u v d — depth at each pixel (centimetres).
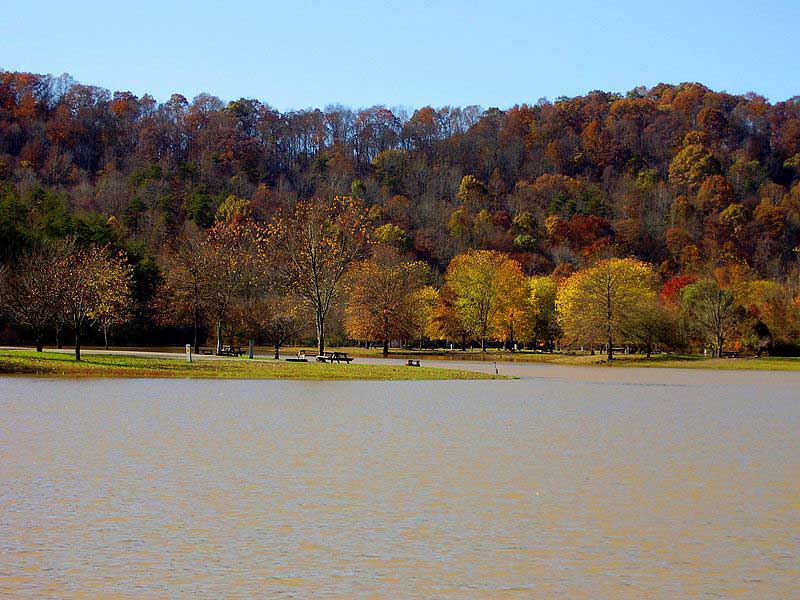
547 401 5641
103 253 11288
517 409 5066
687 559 2016
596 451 3444
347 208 11950
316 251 9300
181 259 11250
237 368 7625
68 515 2336
